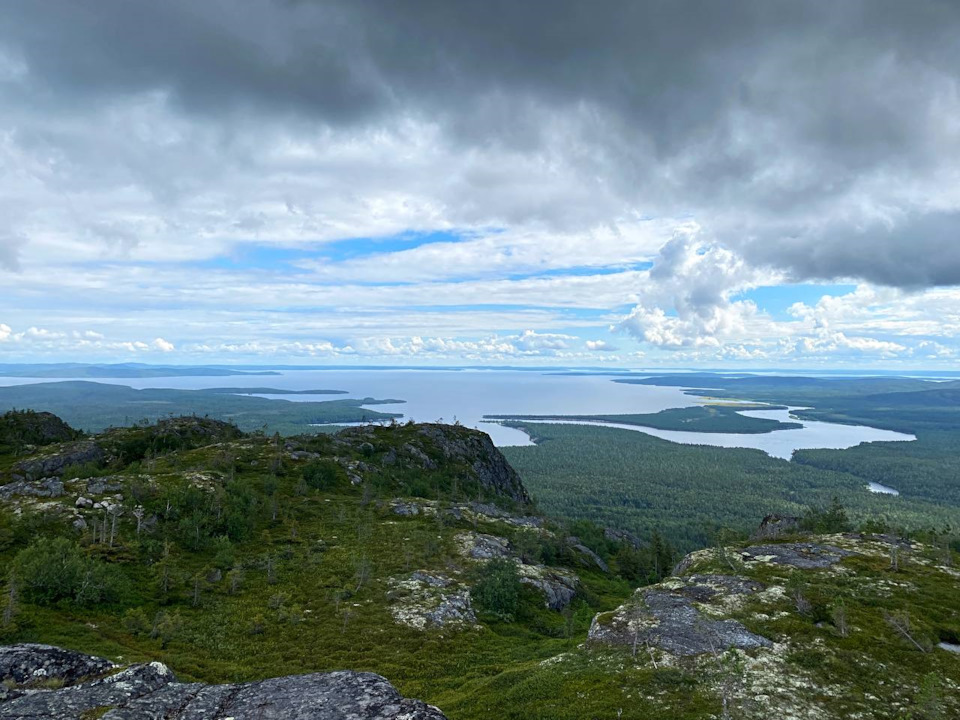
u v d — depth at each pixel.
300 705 19.20
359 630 62.22
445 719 18.20
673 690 37.84
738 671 37.28
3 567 63.84
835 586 58.53
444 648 59.12
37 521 77.19
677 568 78.62
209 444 168.38
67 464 138.50
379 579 78.12
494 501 172.50
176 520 88.69
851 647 43.75
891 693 37.00
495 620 69.75
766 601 54.69
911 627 47.16
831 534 85.94
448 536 99.69
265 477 122.50
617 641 47.81
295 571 79.62
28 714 18.03
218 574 74.50
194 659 52.28
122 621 57.78
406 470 169.88
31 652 21.80
